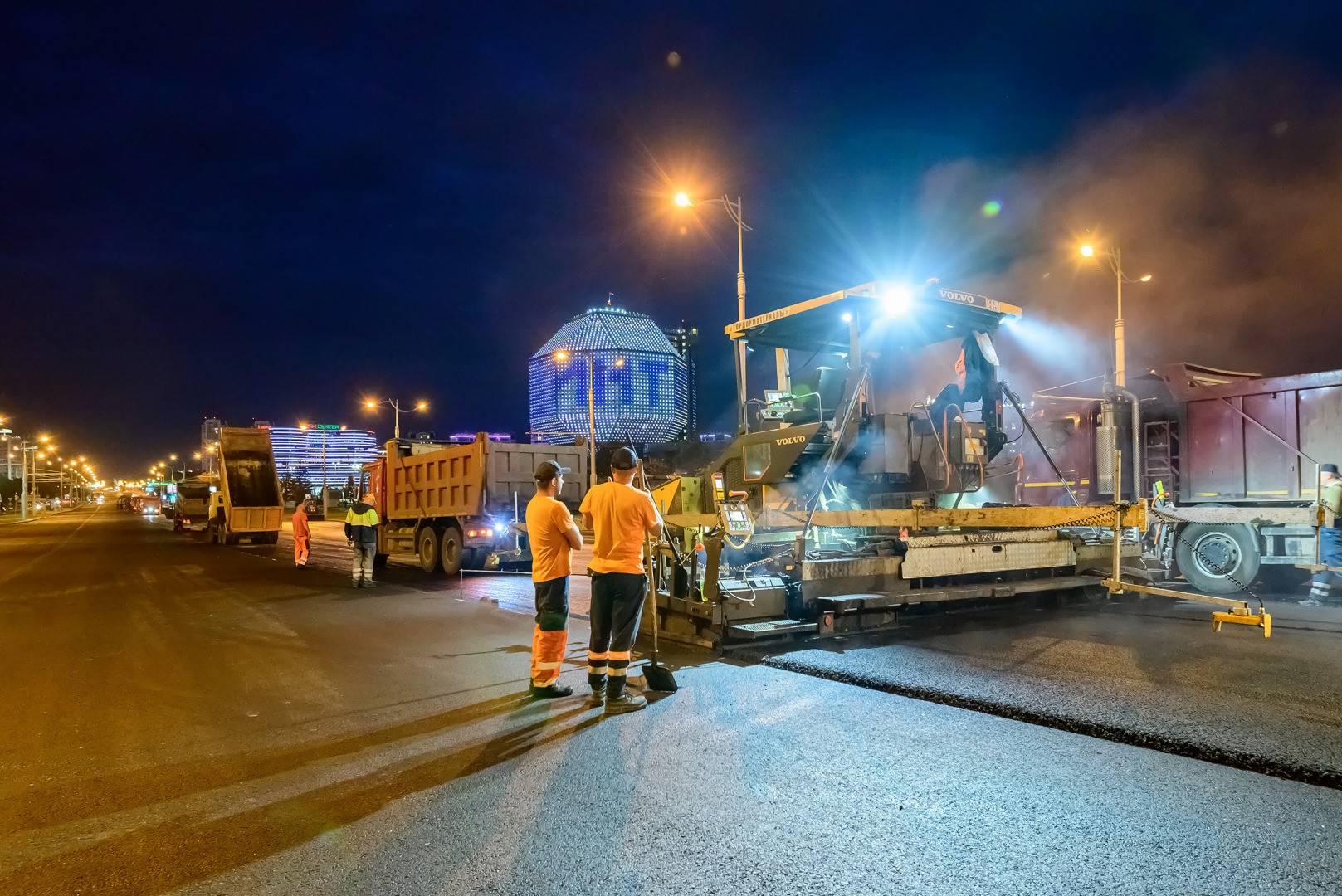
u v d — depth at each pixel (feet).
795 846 11.48
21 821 13.08
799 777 14.08
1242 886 10.14
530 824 12.44
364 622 32.76
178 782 14.71
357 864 11.28
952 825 12.07
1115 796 13.04
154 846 12.01
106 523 198.49
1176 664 21.81
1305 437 37.96
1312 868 10.57
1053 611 31.14
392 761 15.58
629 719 17.75
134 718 19.11
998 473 34.68
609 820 12.51
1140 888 10.15
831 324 31.60
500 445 51.55
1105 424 45.01
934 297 27.76
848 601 25.98
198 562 69.15
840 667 22.12
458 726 17.76
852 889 10.27
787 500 30.17
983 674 20.97
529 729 17.30
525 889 10.44
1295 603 33.17
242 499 96.07
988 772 14.15
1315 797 12.89
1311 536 34.01
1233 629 27.02
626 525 18.72
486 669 23.49
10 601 42.32
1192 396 42.34
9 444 351.46
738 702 18.99
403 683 22.00
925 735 16.28
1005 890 10.15
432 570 55.52
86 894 10.56
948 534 28.58
